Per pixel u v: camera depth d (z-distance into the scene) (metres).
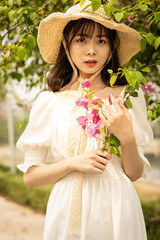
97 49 1.72
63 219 1.69
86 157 1.63
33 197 8.80
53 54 2.02
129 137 1.58
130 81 1.53
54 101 1.82
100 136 1.71
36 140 1.78
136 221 1.65
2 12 2.48
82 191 1.67
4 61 2.32
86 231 1.62
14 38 3.07
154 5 2.23
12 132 14.16
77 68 1.85
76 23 1.71
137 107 1.76
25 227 6.86
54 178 1.71
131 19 2.21
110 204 1.64
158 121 5.01
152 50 2.37
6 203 9.74
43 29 1.86
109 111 1.59
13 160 13.92
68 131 1.72
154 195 8.91
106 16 1.73
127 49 1.96
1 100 7.55
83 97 1.73
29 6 2.68
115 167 1.71
